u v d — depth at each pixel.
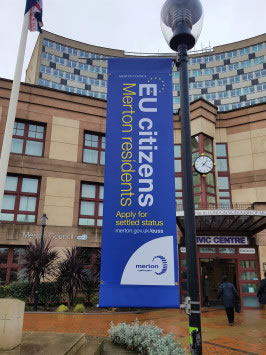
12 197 16.53
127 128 5.23
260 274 14.67
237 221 13.59
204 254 14.95
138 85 5.44
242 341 7.35
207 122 18.89
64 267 13.55
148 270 4.61
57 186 17.19
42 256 13.38
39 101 17.98
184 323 9.97
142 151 5.10
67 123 18.33
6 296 12.98
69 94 18.73
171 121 5.25
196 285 3.25
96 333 8.08
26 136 17.55
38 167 17.09
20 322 5.23
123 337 6.22
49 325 9.10
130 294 4.52
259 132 18.64
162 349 4.95
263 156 18.23
